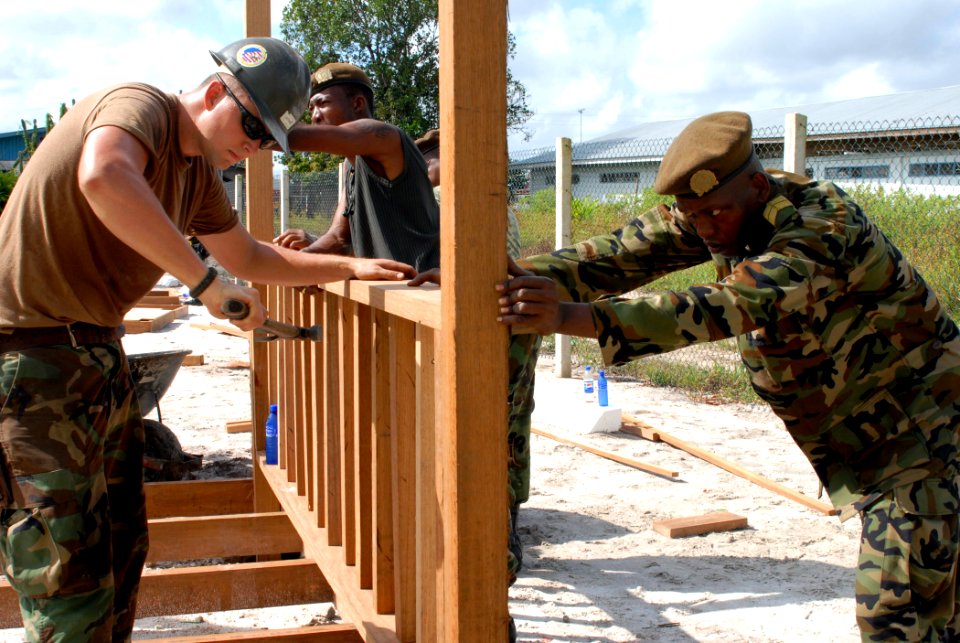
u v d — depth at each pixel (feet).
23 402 7.40
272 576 11.41
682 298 6.78
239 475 19.67
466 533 6.10
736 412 25.89
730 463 19.98
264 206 14.32
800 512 17.17
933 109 69.87
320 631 9.80
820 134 29.63
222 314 7.28
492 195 5.95
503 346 6.08
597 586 13.50
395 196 11.56
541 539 15.62
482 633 6.21
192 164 8.41
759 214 7.88
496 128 5.90
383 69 115.55
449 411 6.07
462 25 5.73
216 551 12.99
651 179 41.22
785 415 8.68
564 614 12.37
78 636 7.51
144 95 7.50
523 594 13.15
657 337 6.66
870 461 8.36
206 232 9.23
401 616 8.30
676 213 8.96
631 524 16.46
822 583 13.62
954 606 8.40
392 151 11.31
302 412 12.76
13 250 7.43
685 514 16.99
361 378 9.30
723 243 8.07
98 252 7.61
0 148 183.21
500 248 6.02
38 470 7.40
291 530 13.25
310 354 12.04
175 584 11.08
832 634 11.79
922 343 8.13
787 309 7.08
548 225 37.88
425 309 6.66
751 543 15.43
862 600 8.23
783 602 12.86
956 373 8.21
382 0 112.78
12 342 7.49
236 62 7.90
